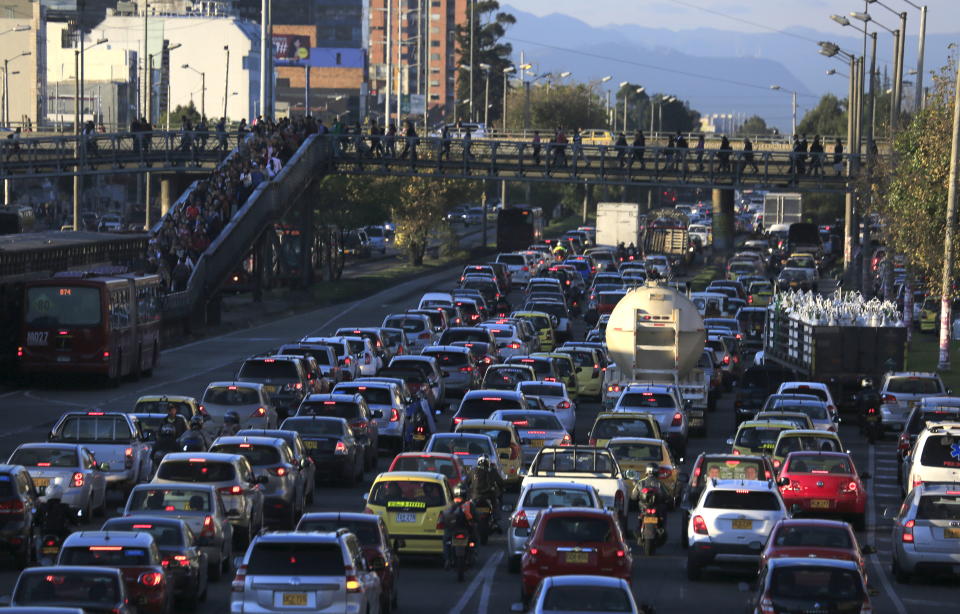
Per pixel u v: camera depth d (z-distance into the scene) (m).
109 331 182.88
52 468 99.31
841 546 74.69
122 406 167.62
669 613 77.31
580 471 101.25
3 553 86.19
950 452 111.75
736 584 87.06
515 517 88.50
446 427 161.88
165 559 73.12
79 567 60.06
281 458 101.75
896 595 85.56
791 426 125.44
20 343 182.25
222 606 76.56
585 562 74.69
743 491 87.81
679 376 161.75
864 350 173.50
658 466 116.56
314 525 74.12
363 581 65.19
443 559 90.94
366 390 142.00
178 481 90.31
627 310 161.12
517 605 66.94
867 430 161.50
